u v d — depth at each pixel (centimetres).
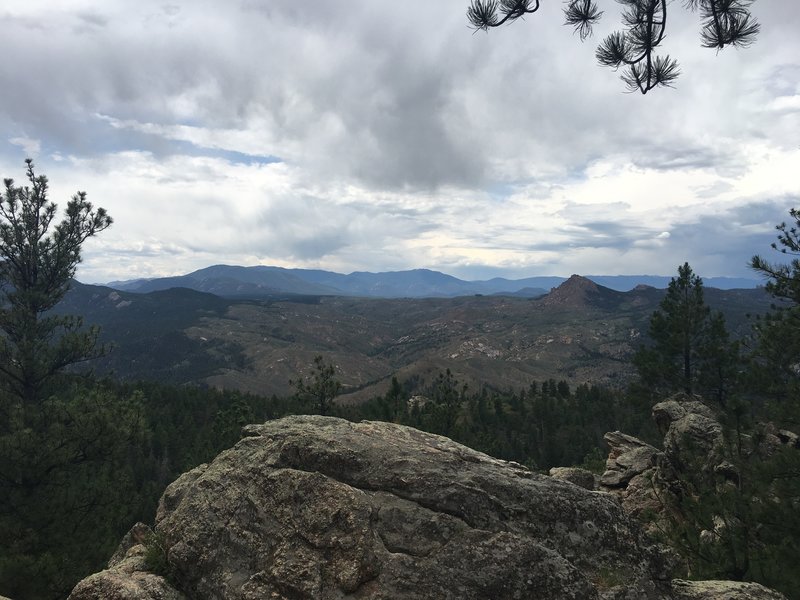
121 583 933
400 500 977
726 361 3462
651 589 930
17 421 2370
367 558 855
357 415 8631
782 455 1509
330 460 1054
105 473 2567
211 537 998
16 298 2820
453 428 4934
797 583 1288
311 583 830
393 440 1209
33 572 1967
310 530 913
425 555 880
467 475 1029
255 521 977
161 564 1020
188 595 965
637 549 986
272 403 13250
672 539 1656
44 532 2267
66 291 3053
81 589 948
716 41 922
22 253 2848
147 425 2639
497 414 13375
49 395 2812
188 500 1103
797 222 2366
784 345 2502
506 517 966
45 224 2945
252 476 1072
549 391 16925
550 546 939
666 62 973
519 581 848
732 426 1878
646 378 4125
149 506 6531
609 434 3397
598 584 904
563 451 10831
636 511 2241
